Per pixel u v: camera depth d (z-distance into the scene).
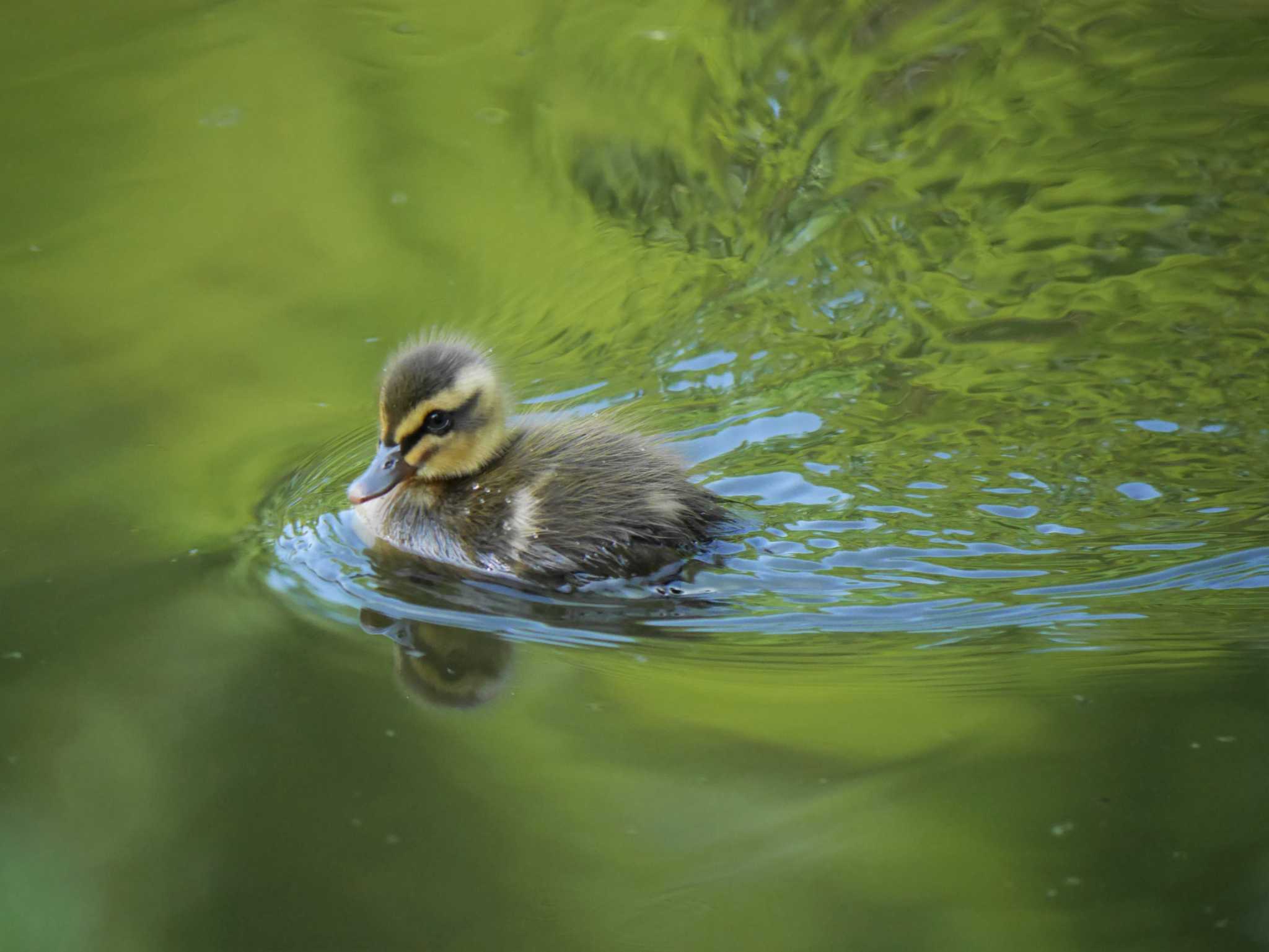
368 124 15.31
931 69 15.63
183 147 15.00
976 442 10.88
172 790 7.61
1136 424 10.98
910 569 9.50
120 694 8.34
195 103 15.73
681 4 17.09
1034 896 6.96
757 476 10.58
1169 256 12.98
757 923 6.82
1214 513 9.96
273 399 11.62
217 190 14.43
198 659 8.68
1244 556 9.43
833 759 7.90
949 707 8.23
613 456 10.29
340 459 10.97
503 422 10.71
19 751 7.86
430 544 10.16
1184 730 7.92
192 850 7.25
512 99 15.67
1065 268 12.95
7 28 17.12
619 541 9.73
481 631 9.12
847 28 16.17
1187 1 16.44
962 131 14.80
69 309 12.81
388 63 16.38
